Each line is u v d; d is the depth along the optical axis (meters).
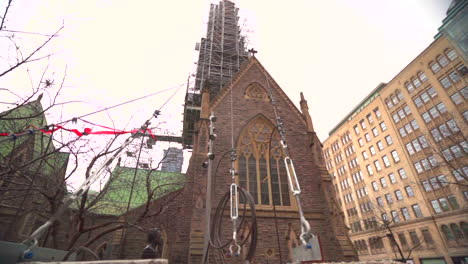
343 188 69.75
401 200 51.34
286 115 22.86
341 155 72.69
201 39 42.06
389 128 56.97
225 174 17.44
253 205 5.03
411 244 46.81
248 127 20.95
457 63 43.84
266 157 19.61
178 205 18.52
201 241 13.38
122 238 19.66
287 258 15.04
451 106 44.03
